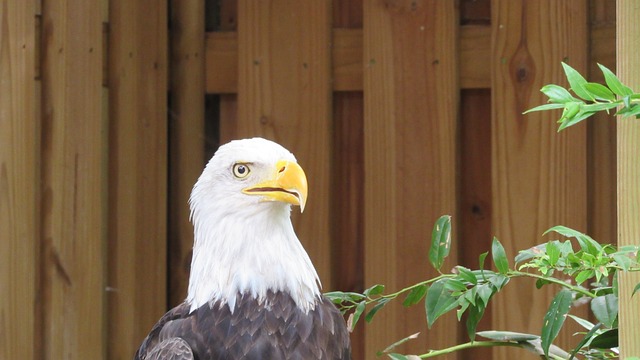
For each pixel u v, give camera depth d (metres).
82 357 8.61
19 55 8.15
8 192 8.07
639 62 4.83
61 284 8.48
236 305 6.23
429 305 5.72
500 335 6.22
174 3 9.42
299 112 8.92
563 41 8.21
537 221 8.30
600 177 8.37
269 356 6.12
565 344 8.21
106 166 9.01
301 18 8.91
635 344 5.00
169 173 9.55
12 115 8.11
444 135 8.54
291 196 6.09
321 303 6.43
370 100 8.69
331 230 8.92
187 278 9.53
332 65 8.94
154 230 9.25
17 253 8.12
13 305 8.10
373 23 8.67
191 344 6.19
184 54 9.40
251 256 6.25
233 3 9.50
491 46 8.41
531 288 8.27
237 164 6.21
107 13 8.99
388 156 8.67
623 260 4.73
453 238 8.52
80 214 8.57
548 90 4.37
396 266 8.67
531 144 8.30
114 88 8.93
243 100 9.05
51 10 8.43
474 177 8.80
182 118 9.45
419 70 8.59
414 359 5.98
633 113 4.16
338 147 9.10
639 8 4.82
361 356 9.09
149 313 9.24
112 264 8.98
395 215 8.66
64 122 8.44
